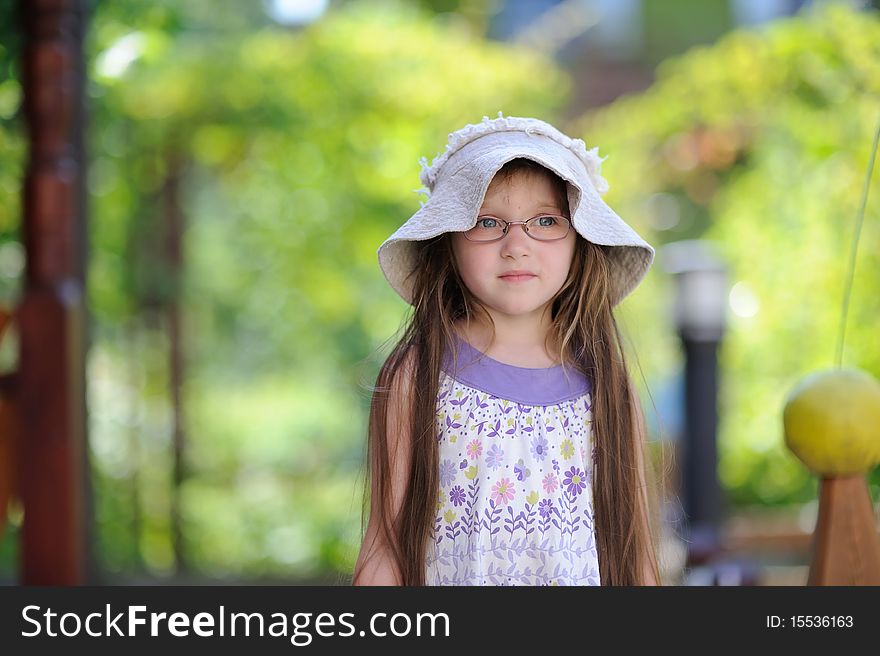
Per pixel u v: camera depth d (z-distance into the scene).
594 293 3.96
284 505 14.32
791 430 3.77
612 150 13.32
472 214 3.66
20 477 6.20
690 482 9.78
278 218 13.73
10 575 9.20
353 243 13.64
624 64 18.42
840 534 3.78
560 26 16.38
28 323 6.20
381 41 12.80
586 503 3.84
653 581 3.98
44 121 6.22
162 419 13.39
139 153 12.44
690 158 13.20
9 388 6.19
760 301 11.65
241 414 15.31
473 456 3.78
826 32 10.29
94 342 11.97
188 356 14.39
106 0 7.69
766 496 12.23
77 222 7.31
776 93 11.25
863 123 9.66
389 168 12.92
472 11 15.55
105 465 12.72
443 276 3.94
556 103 13.70
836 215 10.55
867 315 9.38
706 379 9.77
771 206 11.74
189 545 13.22
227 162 13.09
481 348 3.90
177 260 13.46
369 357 4.23
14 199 7.38
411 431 3.83
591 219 3.81
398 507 3.83
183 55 12.29
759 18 16.58
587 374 3.94
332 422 15.20
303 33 12.77
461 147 3.94
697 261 9.77
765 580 8.56
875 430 3.69
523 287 3.73
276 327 14.71
